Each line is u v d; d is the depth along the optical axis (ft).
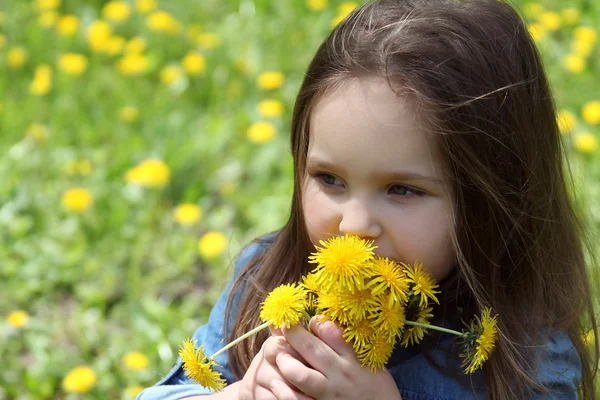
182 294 13.14
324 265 6.41
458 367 7.52
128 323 12.67
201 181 15.31
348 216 6.63
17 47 19.80
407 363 7.64
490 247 7.19
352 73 6.64
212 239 12.93
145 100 17.90
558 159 8.04
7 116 17.15
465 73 6.77
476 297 7.02
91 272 13.38
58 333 12.51
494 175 6.96
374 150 6.49
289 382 6.89
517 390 7.38
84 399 11.35
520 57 7.29
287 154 15.70
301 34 19.58
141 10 20.11
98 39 18.92
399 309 6.59
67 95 17.75
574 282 8.18
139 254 13.55
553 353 7.70
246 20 20.57
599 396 10.41
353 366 6.71
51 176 15.53
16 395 11.55
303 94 7.26
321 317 6.75
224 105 17.46
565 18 19.48
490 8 7.32
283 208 14.12
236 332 8.18
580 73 17.53
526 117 7.27
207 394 8.04
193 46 19.58
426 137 6.55
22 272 13.38
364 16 7.17
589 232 10.49
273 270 8.16
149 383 11.47
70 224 14.19
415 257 6.75
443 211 6.75
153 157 15.61
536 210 7.49
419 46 6.68
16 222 14.23
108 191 14.85
